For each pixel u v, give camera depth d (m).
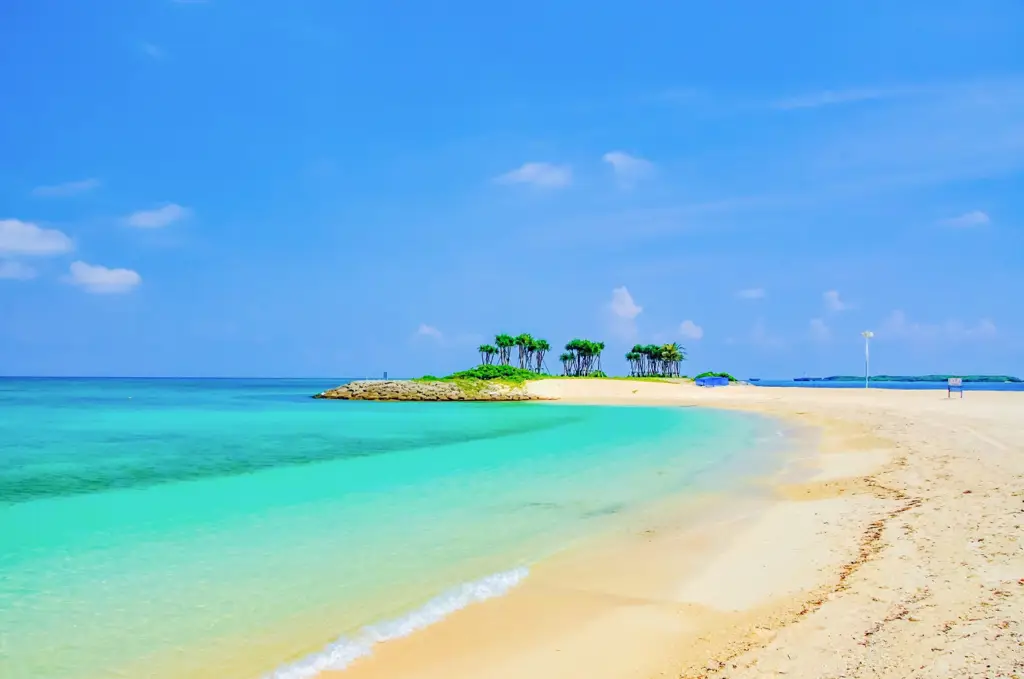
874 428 31.05
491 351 132.00
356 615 8.75
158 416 50.28
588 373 148.75
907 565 9.00
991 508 11.72
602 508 15.23
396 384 82.94
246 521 14.15
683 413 52.22
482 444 29.55
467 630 8.20
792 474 19.72
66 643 7.88
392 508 15.39
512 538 12.58
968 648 5.93
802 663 6.33
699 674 6.59
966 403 48.28
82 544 12.32
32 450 27.48
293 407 63.62
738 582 9.66
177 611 8.91
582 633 8.03
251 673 7.12
